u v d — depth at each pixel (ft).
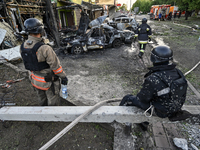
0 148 6.50
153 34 34.83
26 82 12.37
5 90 11.10
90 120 7.11
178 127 7.66
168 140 6.94
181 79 4.80
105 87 12.65
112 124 7.40
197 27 40.06
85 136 7.12
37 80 6.57
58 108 7.24
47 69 6.49
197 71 14.84
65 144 6.68
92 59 20.15
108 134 7.29
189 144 6.72
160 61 4.86
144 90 4.98
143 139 7.03
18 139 6.93
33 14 29.30
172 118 5.46
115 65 17.62
